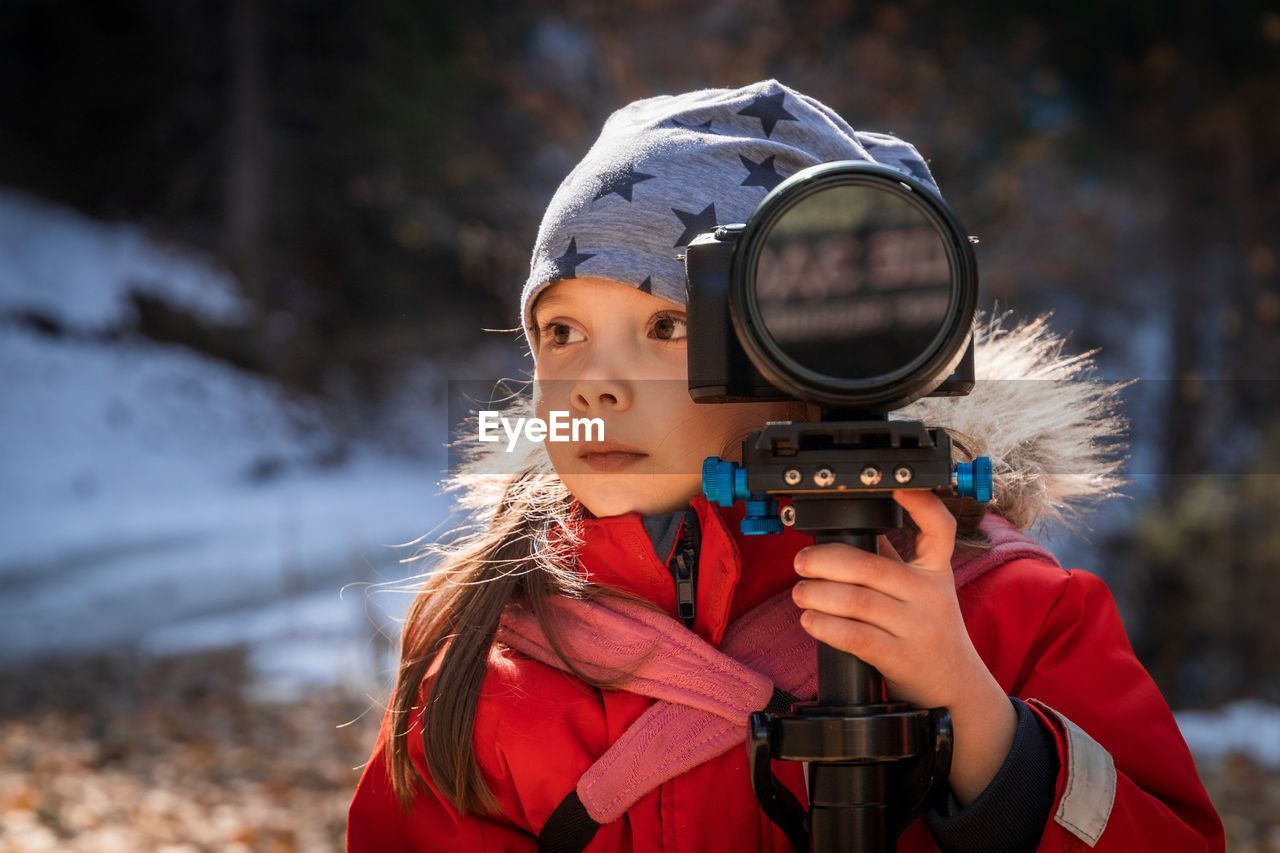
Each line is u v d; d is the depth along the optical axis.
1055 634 1.29
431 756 1.31
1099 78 18.28
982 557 1.32
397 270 22.14
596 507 1.26
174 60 21.33
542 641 1.33
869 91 11.11
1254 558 8.88
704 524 1.26
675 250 1.22
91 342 19.75
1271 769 5.95
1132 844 1.09
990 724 1.05
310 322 22.03
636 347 1.23
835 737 0.95
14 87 22.09
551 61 10.79
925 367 0.90
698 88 10.11
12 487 16.44
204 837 4.81
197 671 7.98
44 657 8.60
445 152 13.42
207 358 21.11
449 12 14.21
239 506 17.06
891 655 0.98
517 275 13.17
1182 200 18.28
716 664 1.24
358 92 19.28
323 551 12.66
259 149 21.08
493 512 1.47
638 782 1.23
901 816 1.01
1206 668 8.87
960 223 0.90
